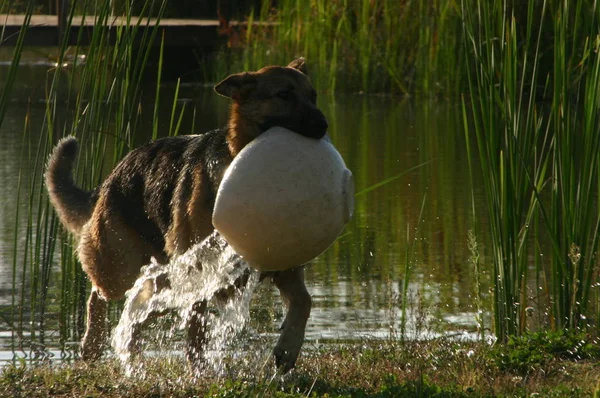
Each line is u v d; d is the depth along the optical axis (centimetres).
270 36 3553
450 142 2284
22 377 870
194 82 3528
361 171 1939
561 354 963
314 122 844
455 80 3062
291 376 865
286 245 786
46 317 1189
